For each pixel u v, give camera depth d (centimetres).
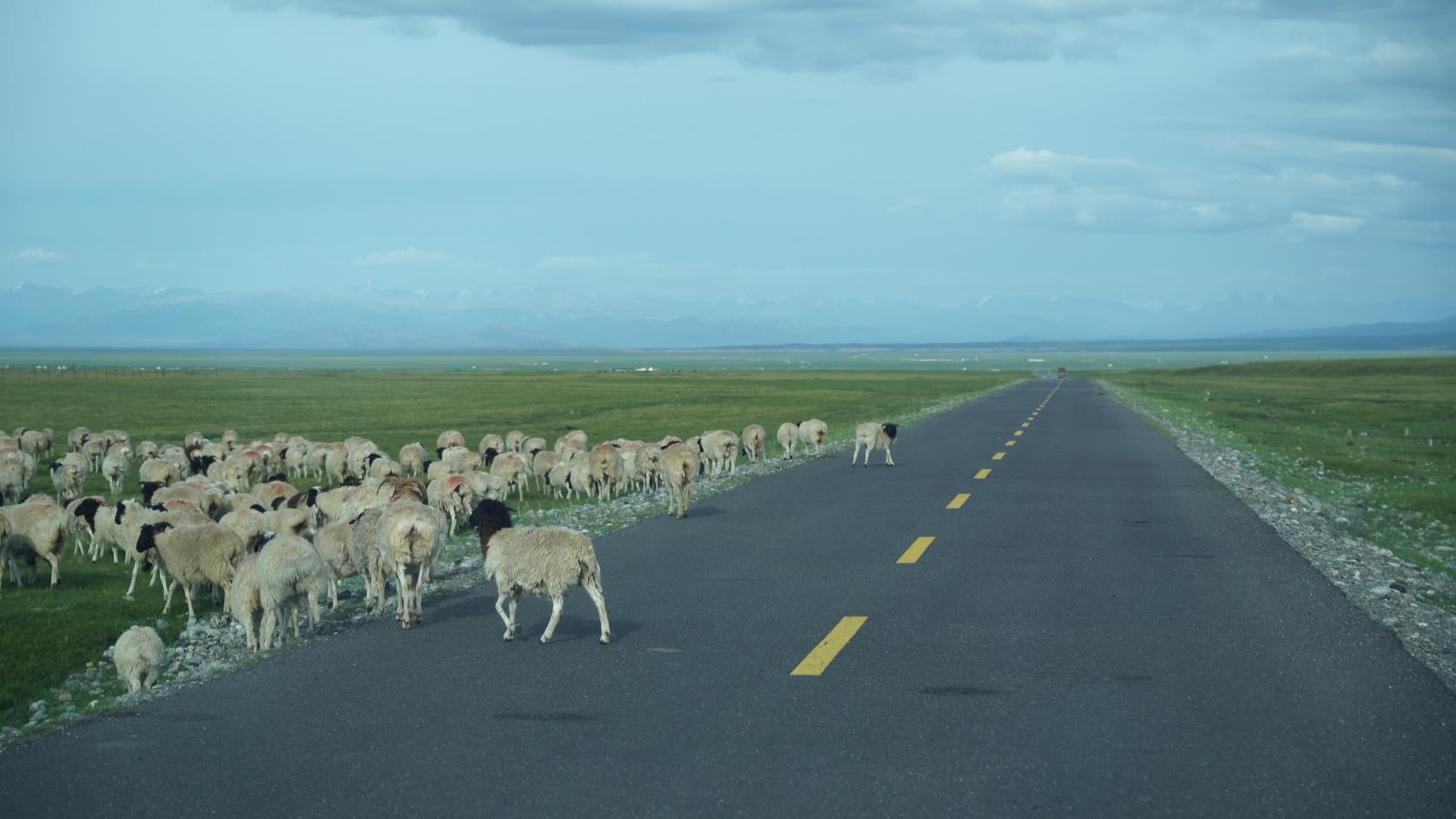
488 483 2512
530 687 888
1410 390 11056
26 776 691
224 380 12144
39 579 1881
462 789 657
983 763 695
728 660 966
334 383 11888
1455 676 907
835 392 9975
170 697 874
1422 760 699
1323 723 773
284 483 2200
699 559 1507
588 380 13475
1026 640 1027
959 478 2573
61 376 12162
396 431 5397
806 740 743
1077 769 685
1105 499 2164
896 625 1092
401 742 749
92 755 730
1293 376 15400
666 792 650
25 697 1152
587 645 1033
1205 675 905
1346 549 1672
